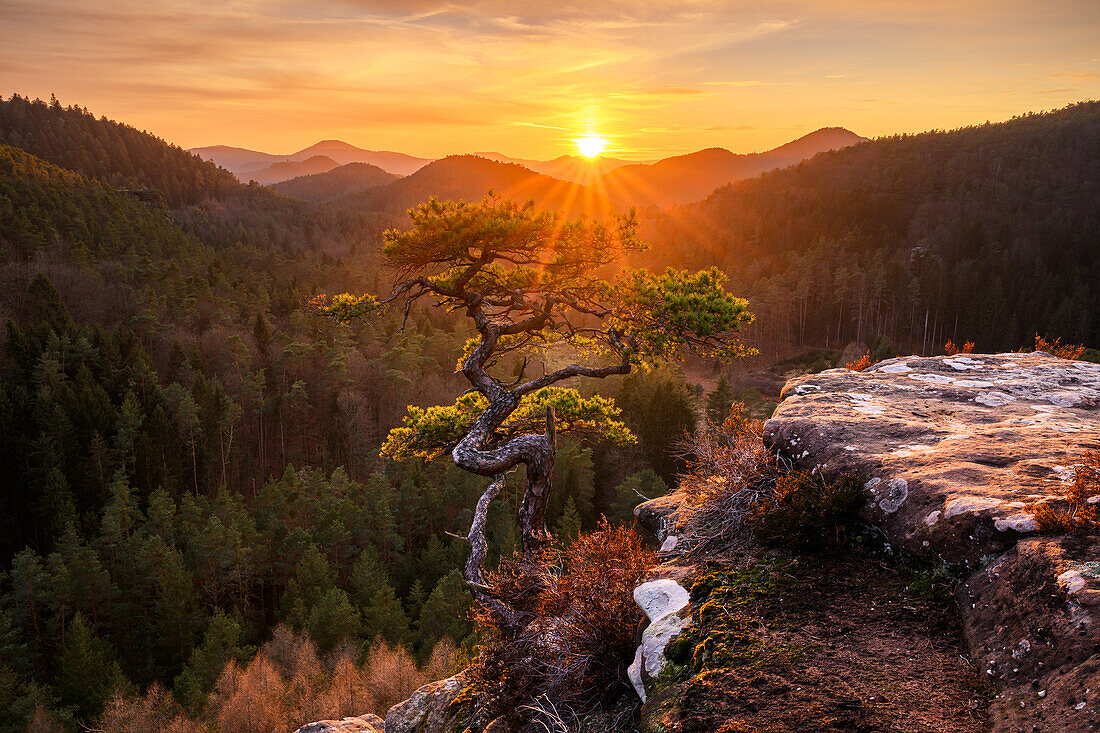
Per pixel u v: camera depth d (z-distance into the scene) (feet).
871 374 24.41
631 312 37.93
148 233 587.27
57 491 203.82
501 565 21.02
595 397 42.88
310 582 159.12
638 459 236.63
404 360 311.47
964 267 554.87
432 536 178.19
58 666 160.25
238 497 223.10
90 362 288.71
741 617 12.64
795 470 17.08
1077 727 7.84
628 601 15.17
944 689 9.97
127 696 120.16
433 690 21.20
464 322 412.36
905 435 17.22
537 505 30.94
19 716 122.42
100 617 167.94
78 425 232.73
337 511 185.57
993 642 10.36
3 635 142.92
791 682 10.63
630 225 36.60
